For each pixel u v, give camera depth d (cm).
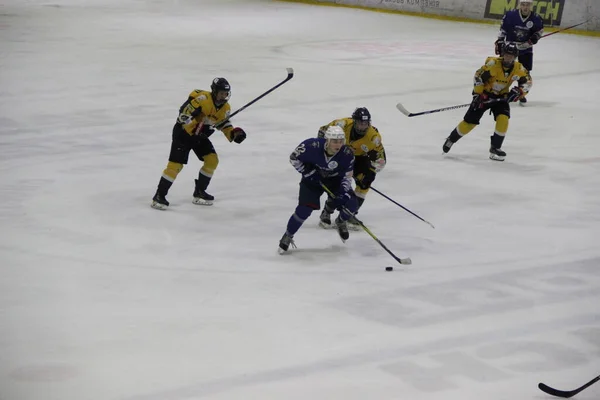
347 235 1548
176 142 1769
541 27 3209
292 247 1580
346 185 1492
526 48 3234
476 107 2259
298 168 1480
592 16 4856
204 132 1786
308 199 1493
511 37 3219
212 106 1744
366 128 1595
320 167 1470
